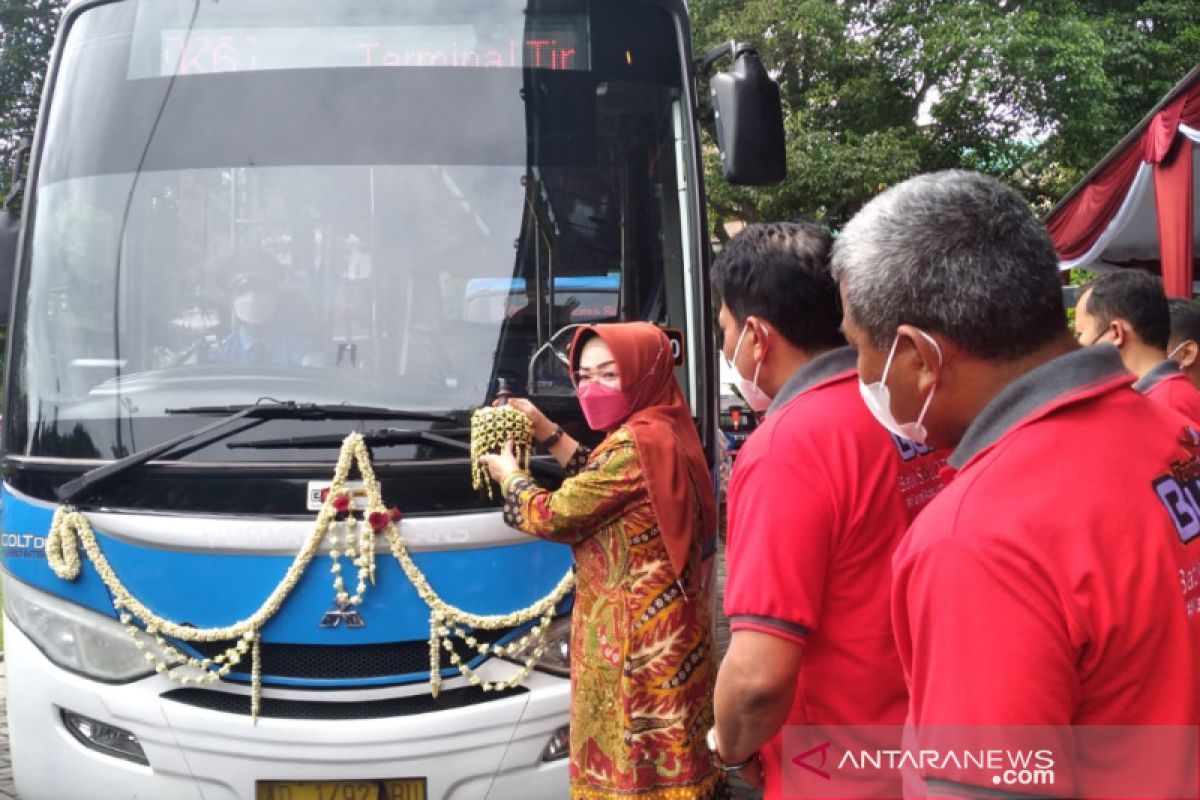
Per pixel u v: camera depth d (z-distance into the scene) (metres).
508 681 3.26
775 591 2.01
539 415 3.25
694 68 4.06
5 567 3.55
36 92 16.55
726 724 2.09
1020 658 1.32
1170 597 1.35
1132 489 1.39
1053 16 16.69
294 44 3.77
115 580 3.26
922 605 1.40
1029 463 1.41
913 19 16.92
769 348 2.35
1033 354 1.52
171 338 3.57
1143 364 3.84
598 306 3.75
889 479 2.09
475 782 3.22
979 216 1.51
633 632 2.77
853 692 2.10
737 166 3.74
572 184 3.80
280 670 3.22
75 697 3.30
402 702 3.23
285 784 3.19
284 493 3.23
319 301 3.58
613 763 2.79
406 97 3.76
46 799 3.40
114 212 3.69
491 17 3.85
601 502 2.75
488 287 3.65
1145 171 7.45
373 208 3.66
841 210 17.16
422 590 3.20
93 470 3.28
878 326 1.58
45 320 3.65
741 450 2.19
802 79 17.61
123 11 3.86
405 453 3.28
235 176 3.67
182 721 3.20
